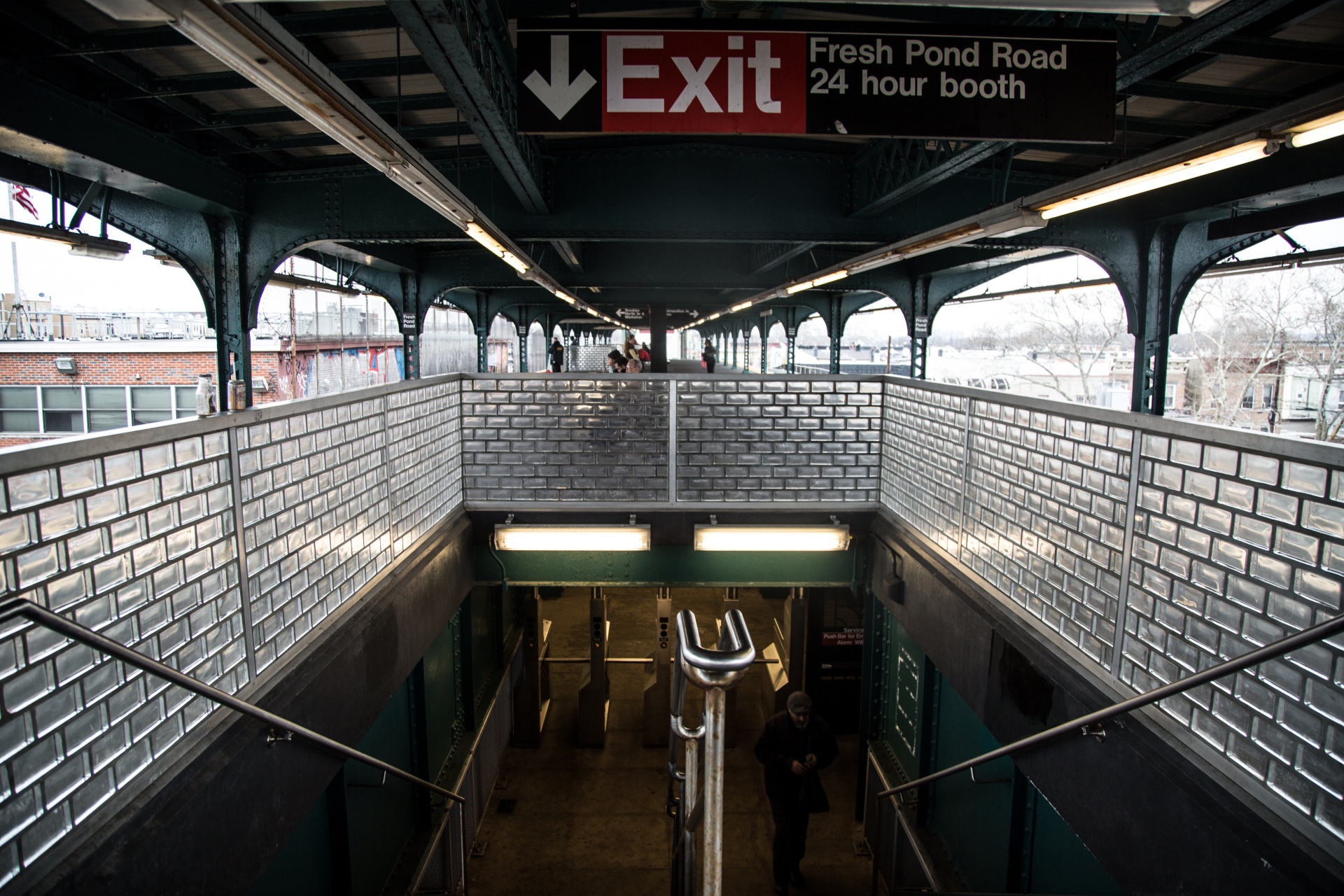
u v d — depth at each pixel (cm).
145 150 563
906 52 327
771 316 2725
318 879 405
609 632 1115
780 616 1104
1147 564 303
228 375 716
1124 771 299
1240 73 511
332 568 389
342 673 370
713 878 188
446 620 570
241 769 278
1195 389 1988
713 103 324
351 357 2117
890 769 640
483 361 1984
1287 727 235
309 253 1002
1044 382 2675
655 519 668
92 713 224
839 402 662
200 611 277
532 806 712
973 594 457
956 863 532
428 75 520
